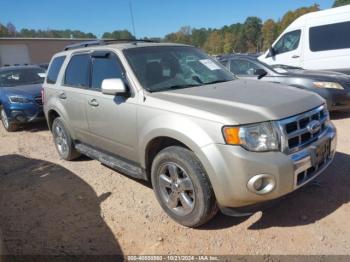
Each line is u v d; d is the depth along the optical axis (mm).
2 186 4836
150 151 3742
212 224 3484
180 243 3227
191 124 3137
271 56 10508
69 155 5531
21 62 40250
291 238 3178
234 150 2900
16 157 6172
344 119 7293
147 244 3252
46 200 4285
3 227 3682
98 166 5336
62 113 5242
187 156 3223
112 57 4234
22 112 8055
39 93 8188
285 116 3051
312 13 9703
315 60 9508
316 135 3318
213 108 3139
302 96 3480
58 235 3479
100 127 4402
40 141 7250
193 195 3264
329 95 7137
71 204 4129
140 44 4410
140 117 3654
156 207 3914
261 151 2924
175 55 4402
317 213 3535
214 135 2986
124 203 4051
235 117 2959
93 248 3242
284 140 2975
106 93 3898
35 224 3723
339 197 3803
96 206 4027
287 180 2955
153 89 3789
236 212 3102
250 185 2900
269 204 3123
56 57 5750
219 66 4668
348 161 4758
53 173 5180
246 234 3287
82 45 5215
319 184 4113
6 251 2824
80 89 4762
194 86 3963
